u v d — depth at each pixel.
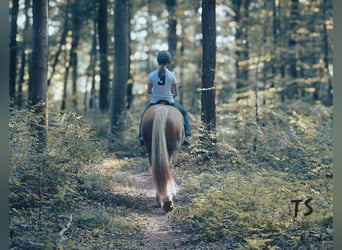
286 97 28.33
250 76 31.16
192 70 33.53
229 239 8.49
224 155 14.64
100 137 20.45
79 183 11.27
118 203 11.01
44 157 10.12
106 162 15.22
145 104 33.56
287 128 16.06
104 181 11.77
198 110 28.05
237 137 17.06
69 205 9.86
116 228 9.15
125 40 20.62
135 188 12.88
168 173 9.95
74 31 29.11
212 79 14.81
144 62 35.41
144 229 9.53
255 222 8.66
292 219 8.63
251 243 7.62
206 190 11.30
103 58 26.33
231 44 30.64
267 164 13.30
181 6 27.62
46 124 11.73
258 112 20.25
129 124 20.67
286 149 13.73
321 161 11.80
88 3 27.05
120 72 20.66
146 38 33.72
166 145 10.18
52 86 39.16
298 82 28.36
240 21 29.80
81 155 11.33
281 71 30.30
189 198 11.39
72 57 32.75
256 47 28.30
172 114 10.55
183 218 9.85
